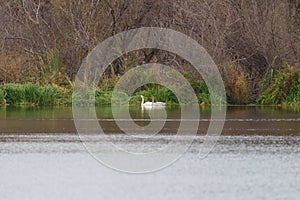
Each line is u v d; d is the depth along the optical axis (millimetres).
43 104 124812
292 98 127938
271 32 134375
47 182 53188
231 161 61344
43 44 141000
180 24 138875
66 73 135625
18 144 70500
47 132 80062
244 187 51656
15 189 50969
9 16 145250
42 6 146375
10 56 134750
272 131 81062
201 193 50000
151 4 141625
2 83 130625
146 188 51531
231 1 137625
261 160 61469
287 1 143250
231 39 135000
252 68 134750
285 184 52406
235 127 85688
